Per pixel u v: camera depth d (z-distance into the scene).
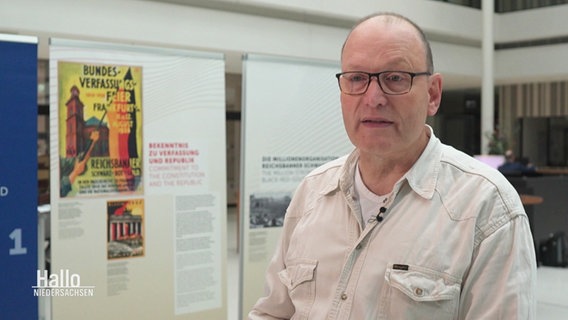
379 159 1.35
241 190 3.96
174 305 3.67
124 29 7.70
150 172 3.57
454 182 1.31
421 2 11.43
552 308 5.65
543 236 7.70
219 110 3.82
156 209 3.60
